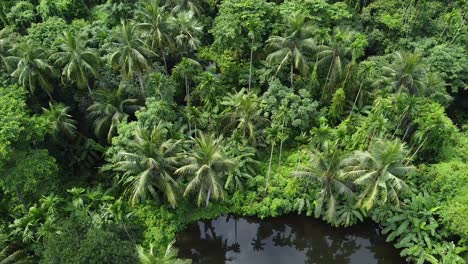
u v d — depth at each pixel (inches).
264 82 1782.7
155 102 1476.4
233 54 1915.6
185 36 1780.3
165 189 1272.1
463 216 1226.0
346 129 1541.6
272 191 1449.3
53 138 1499.8
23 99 1451.8
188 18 1797.5
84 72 1514.5
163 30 1674.5
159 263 1014.4
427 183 1407.5
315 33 1643.7
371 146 1343.5
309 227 1437.0
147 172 1238.9
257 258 1411.2
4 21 2025.1
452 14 1776.6
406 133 1535.4
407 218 1337.4
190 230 1419.8
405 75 1481.3
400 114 1497.3
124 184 1402.6
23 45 1461.6
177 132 1502.2
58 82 1630.2
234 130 1549.0
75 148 1583.4
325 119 1583.4
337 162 1280.8
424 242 1291.8
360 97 1688.0
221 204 1445.6
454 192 1331.2
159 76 1555.1
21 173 1254.3
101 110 1529.3
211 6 2146.9
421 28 1900.8
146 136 1253.7
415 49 1772.9
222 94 1731.1
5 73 1515.7
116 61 1521.9
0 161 1217.4
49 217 1201.4
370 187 1250.0
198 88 1711.4
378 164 1213.7
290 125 1633.9
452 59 1676.9
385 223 1368.1
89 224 1099.9
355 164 1279.5
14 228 1253.1
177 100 1782.7
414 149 1551.4
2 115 1253.1
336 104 1601.9
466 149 1482.5
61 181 1524.4
